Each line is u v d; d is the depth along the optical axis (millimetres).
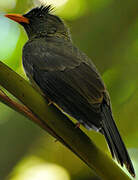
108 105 8078
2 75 6863
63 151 12523
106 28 11609
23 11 12273
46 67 8891
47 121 7047
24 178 12133
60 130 7062
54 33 11055
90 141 6988
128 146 10359
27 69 9320
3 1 12266
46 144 12758
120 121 10297
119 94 10102
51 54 9156
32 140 12797
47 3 12109
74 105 8172
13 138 12711
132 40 11062
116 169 6855
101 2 11828
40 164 12453
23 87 6953
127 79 10141
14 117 12695
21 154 12648
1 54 11555
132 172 7281
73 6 12031
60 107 8461
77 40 11719
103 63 11242
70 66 8711
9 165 12508
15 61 11375
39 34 11016
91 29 11742
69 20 11977
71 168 12297
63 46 9531
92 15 11859
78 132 7086
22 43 11766
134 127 10344
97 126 7656
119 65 10336
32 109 7016
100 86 8242
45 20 11172
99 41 11531
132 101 10148
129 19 11570
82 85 8281
